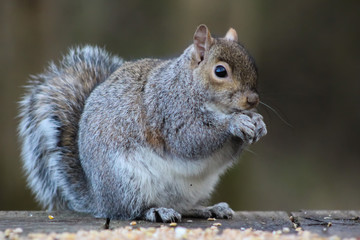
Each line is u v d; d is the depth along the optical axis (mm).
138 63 10180
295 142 17594
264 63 17688
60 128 10695
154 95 9453
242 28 16859
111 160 9297
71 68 11664
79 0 16797
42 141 10828
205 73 9164
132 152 9242
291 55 17891
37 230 8133
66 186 10414
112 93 9742
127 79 9812
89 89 11180
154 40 16891
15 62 16344
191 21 16781
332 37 17875
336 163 17531
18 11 16406
